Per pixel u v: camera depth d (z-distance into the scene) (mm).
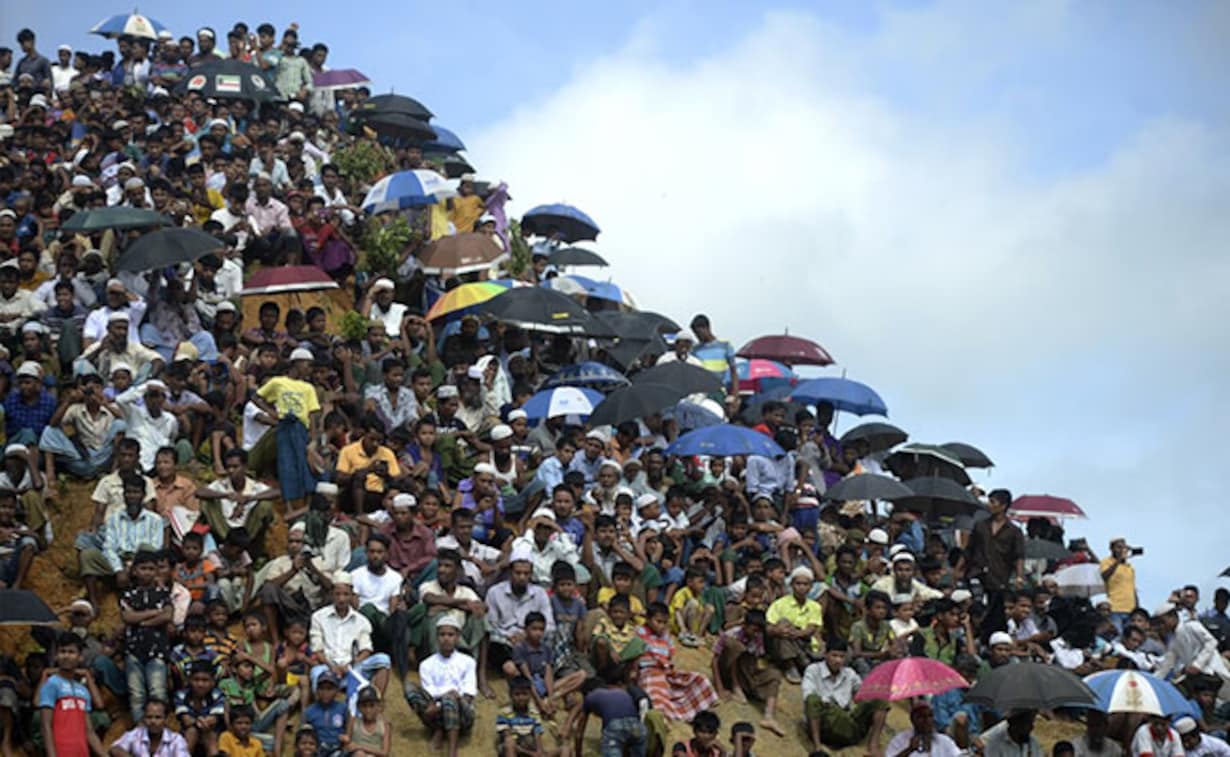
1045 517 42625
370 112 54281
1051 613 37875
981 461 46031
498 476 34594
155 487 29625
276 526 31266
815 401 43500
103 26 55312
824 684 31875
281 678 27000
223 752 25031
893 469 42625
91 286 35875
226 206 43375
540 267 51219
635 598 31875
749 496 38156
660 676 30906
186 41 55688
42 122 48281
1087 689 29719
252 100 51125
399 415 35125
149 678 25688
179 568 28188
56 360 33656
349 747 26031
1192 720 31859
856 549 35656
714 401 43188
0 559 27969
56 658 25594
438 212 45781
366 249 43875
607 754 27797
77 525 30375
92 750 24781
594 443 35969
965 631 34312
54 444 30859
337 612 27562
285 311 41188
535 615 28922
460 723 27406
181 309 35688
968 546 37406
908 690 29641
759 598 32719
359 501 31344
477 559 30500
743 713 31703
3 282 35250
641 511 34625
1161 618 36875
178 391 32969
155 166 44344
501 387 38375
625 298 51625
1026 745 30375
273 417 32938
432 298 43781
